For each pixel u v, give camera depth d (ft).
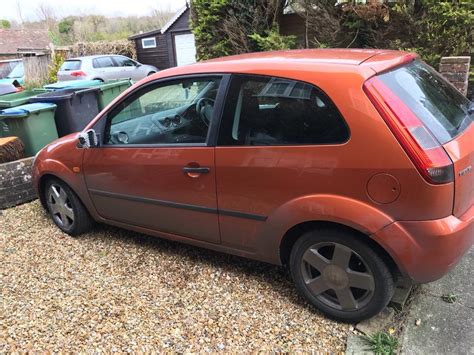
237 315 9.12
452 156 7.32
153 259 11.59
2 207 15.71
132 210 11.39
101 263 11.50
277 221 8.74
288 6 27.40
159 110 10.35
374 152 7.43
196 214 10.05
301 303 9.46
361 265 8.32
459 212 7.61
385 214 7.53
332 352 7.99
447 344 8.00
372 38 25.13
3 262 11.73
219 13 28.25
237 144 9.00
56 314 9.32
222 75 9.38
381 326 8.55
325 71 8.05
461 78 18.33
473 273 10.12
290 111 8.36
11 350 8.25
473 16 21.36
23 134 17.58
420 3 23.21
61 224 13.53
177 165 9.90
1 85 36.42
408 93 7.93
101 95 22.25
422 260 7.50
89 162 11.75
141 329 8.77
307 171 8.12
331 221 8.07
